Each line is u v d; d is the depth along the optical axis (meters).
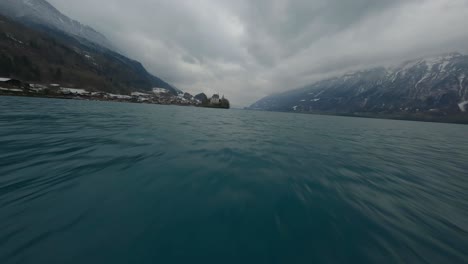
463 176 6.42
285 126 20.80
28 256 2.37
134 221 3.07
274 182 4.93
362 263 2.59
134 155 6.39
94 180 4.39
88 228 2.84
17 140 7.32
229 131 13.91
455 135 22.48
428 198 4.59
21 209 3.17
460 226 3.49
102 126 11.91
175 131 11.94
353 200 4.25
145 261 2.41
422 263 2.65
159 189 4.17
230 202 3.85
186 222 3.14
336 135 15.48
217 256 2.57
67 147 6.79
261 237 2.94
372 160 7.85
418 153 10.04
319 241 2.93
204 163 6.05
